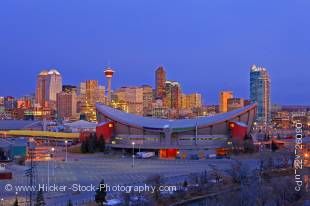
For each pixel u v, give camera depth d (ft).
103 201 490.49
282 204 520.42
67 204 471.21
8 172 646.74
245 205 490.49
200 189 592.19
